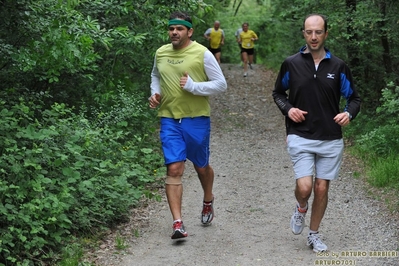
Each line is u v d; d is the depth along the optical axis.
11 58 7.03
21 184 5.72
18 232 5.19
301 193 5.39
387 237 6.02
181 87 5.77
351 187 8.02
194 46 5.91
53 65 7.33
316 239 5.68
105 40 7.37
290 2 14.23
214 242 6.02
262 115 14.67
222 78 5.89
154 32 9.61
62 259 5.45
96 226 6.30
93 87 10.02
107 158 7.64
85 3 8.73
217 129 12.93
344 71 5.35
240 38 22.62
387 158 8.77
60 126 6.89
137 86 11.67
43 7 6.85
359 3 11.08
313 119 5.38
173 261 5.53
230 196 7.79
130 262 5.51
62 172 6.21
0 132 6.22
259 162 9.86
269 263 5.44
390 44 11.81
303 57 5.39
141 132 10.34
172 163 5.88
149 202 7.36
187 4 9.59
